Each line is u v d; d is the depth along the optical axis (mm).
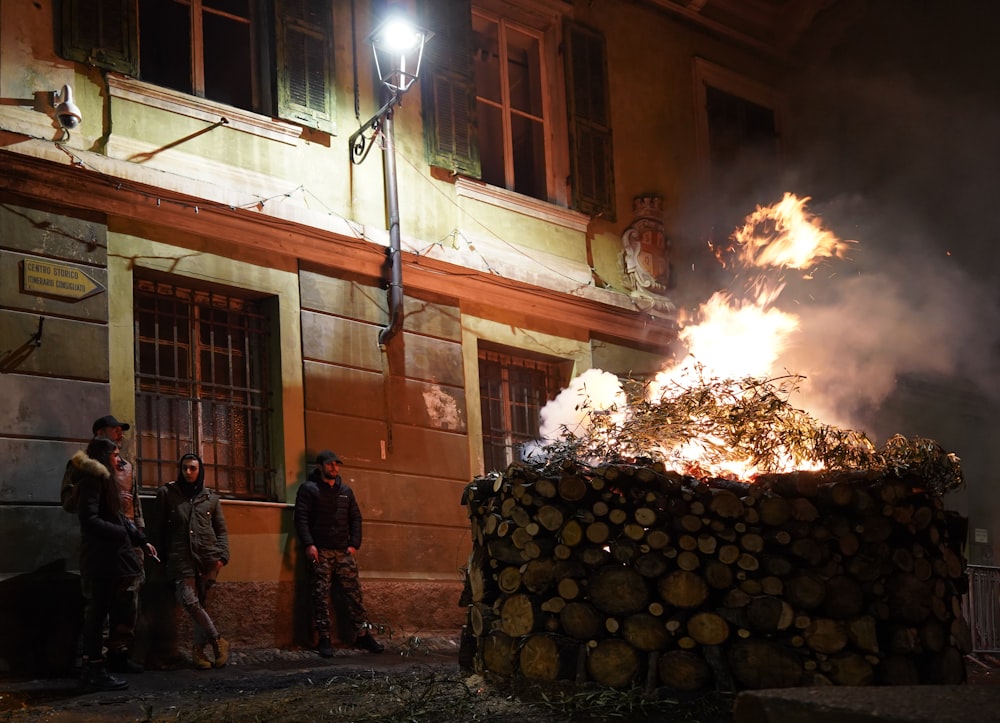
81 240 9289
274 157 10867
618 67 14664
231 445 10195
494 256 12500
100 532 7531
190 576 8711
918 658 6211
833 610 6070
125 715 6625
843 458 7008
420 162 12133
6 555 8289
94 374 9125
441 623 10984
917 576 6254
